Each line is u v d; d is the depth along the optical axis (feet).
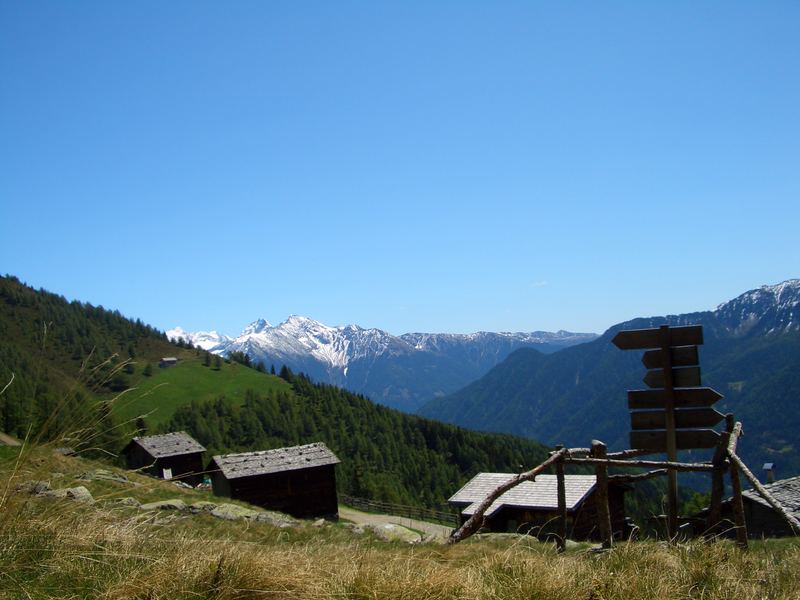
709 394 32.09
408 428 540.11
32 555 16.49
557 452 31.53
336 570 18.70
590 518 117.91
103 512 20.47
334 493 179.32
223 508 65.46
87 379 17.85
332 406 555.69
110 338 606.96
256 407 512.63
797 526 23.56
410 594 16.84
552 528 115.44
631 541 24.14
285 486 173.58
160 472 213.87
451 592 17.31
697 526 31.53
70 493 20.67
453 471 466.70
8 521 17.02
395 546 32.01
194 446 224.94
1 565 15.48
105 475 41.04
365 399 608.19
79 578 16.08
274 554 18.98
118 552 17.76
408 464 469.57
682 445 32.48
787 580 19.03
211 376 576.61
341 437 494.59
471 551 26.25
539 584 17.38
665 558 21.11
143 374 518.37
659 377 33.27
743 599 17.31
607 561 21.27
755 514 97.40
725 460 26.84
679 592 17.83
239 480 168.86
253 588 16.49
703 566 19.85
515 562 19.71
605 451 28.35
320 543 27.94
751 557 22.95
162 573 16.38
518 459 495.82
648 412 33.37
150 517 22.70
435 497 412.16
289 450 183.21
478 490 135.33
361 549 23.09
